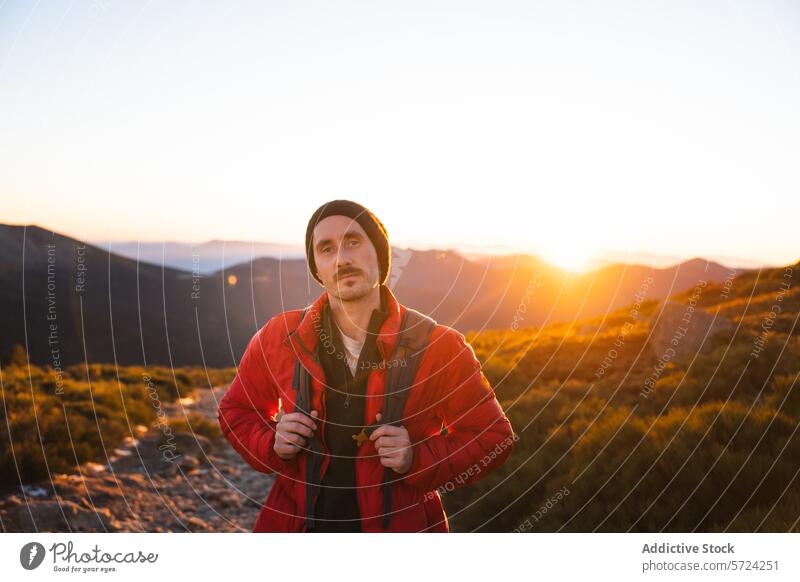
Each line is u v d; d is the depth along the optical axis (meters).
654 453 4.62
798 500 3.53
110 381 14.24
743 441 4.52
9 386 9.82
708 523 3.83
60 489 6.41
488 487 5.30
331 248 2.16
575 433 6.04
